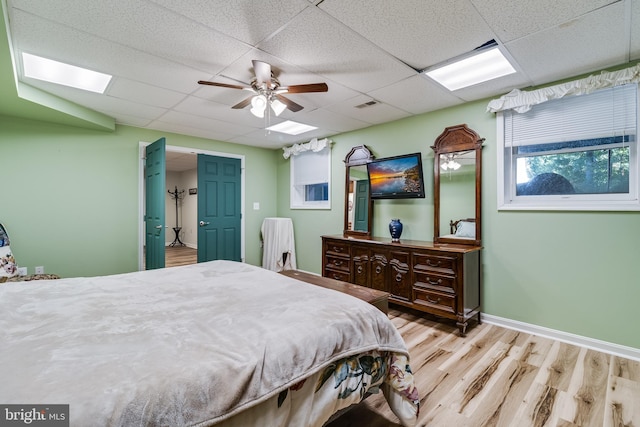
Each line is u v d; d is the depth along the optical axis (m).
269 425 1.04
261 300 1.62
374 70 2.49
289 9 1.73
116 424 0.76
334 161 4.68
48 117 3.25
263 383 1.02
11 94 2.56
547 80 2.64
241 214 5.33
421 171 3.42
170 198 8.36
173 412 0.84
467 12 1.75
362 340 1.41
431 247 2.96
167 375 0.91
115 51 2.18
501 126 2.95
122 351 1.05
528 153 2.85
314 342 1.22
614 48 2.13
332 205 4.71
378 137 4.05
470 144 3.10
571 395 1.85
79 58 2.27
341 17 1.81
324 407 1.23
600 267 2.45
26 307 1.47
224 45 2.11
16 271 3.02
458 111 3.27
